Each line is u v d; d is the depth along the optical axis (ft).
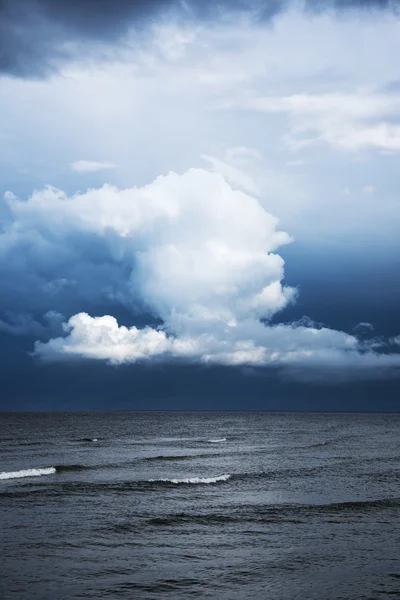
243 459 166.71
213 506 88.69
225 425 501.56
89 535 69.26
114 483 111.75
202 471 136.87
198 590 50.83
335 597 49.39
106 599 48.19
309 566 58.13
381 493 102.89
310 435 318.04
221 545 65.77
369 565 58.59
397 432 358.23
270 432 359.46
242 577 54.44
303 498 96.89
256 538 69.00
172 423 558.97
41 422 563.07
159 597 48.93
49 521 76.59
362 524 77.00
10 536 68.28
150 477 124.77
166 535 69.92
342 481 117.91
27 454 184.96
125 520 77.66
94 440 266.57
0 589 50.24
